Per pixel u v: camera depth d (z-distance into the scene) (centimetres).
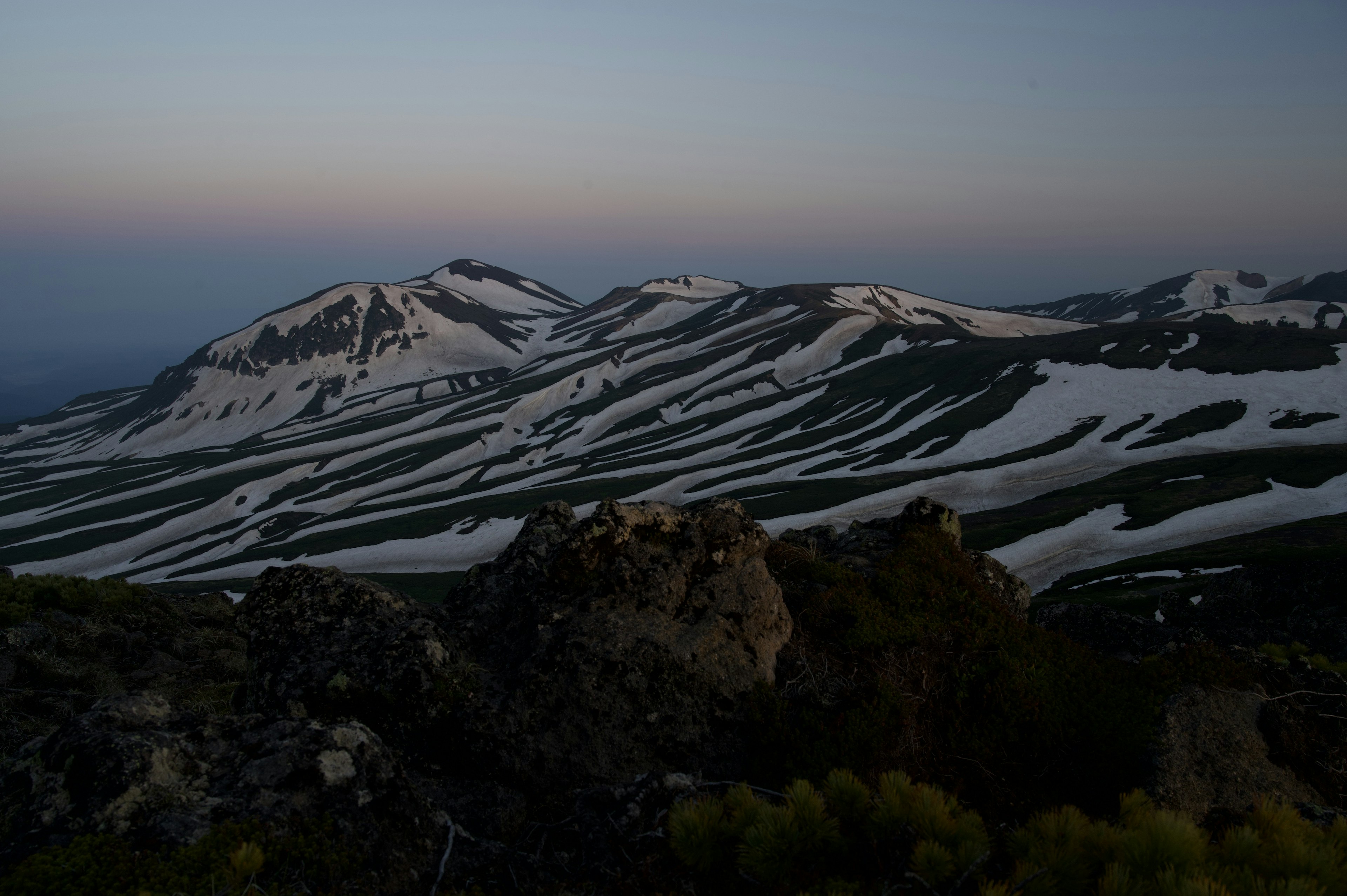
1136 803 618
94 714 643
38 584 1493
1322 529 5712
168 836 539
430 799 742
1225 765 873
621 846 633
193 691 1259
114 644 1402
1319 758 912
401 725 838
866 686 905
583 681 855
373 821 615
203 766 625
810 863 548
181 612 1678
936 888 514
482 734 822
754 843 538
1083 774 867
